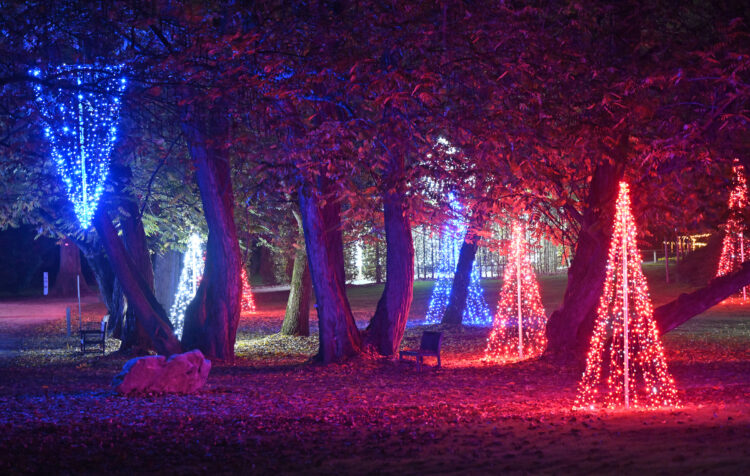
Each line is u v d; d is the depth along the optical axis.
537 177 17.30
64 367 22.80
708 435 9.16
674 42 16.11
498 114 14.43
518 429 10.77
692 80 14.93
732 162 16.91
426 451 9.39
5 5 13.88
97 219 23.03
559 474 7.68
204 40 14.52
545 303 44.31
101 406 14.00
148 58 15.18
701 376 17.69
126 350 26.47
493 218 23.06
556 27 15.67
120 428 11.49
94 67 15.03
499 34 14.34
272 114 15.37
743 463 7.33
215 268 24.20
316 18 14.95
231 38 14.23
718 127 15.80
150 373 15.93
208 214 23.88
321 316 22.09
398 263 22.47
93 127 16.52
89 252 31.20
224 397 15.49
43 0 14.28
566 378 18.09
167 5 14.80
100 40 15.68
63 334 34.12
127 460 9.30
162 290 34.91
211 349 23.94
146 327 23.70
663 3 16.78
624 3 16.17
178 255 34.97
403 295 22.48
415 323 37.25
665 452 8.30
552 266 66.62
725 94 14.88
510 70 14.06
